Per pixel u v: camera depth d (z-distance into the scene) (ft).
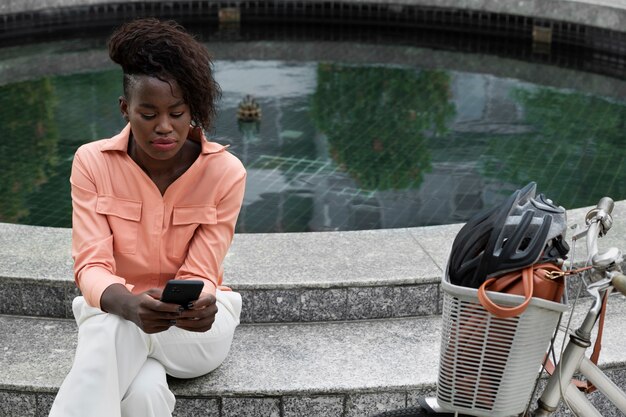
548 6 34.47
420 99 27.48
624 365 11.34
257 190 19.89
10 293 12.19
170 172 9.39
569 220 13.97
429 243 13.34
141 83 8.36
